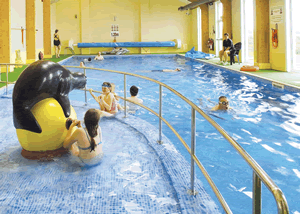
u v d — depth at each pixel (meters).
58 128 3.38
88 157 3.21
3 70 11.66
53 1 21.55
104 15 23.62
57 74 3.36
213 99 7.31
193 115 2.54
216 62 15.55
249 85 9.04
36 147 3.40
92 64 16.69
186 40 24.30
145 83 10.01
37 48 17.14
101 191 2.71
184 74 11.99
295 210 2.59
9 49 11.67
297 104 6.46
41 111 3.30
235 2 15.88
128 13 23.83
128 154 3.58
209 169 3.45
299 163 3.54
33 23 15.66
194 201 2.53
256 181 1.33
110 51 23.77
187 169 3.17
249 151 3.97
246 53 15.46
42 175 3.02
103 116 5.21
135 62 17.64
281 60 11.55
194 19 23.47
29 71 3.23
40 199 2.56
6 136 4.23
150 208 2.44
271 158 3.72
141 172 3.11
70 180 2.92
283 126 5.00
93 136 3.15
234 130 4.88
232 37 16.55
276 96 7.35
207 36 20.94
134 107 6.61
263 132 4.73
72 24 23.39
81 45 22.81
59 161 3.37
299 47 16.45
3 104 6.52
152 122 5.61
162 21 23.94
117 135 4.27
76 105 6.28
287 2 10.95
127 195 2.64
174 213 2.38
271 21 12.02
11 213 2.34
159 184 2.85
